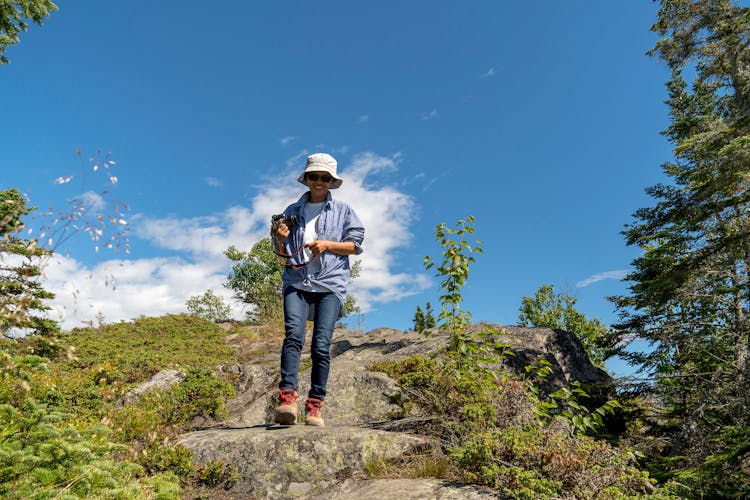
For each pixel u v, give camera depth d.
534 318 26.59
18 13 7.72
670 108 14.22
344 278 4.07
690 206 8.48
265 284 22.17
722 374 8.00
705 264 8.12
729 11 9.66
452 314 4.88
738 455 4.81
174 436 4.30
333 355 9.34
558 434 3.21
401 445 3.62
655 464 6.48
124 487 2.65
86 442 2.68
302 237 4.04
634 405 8.34
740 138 6.75
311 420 3.97
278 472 3.52
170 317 15.56
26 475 2.39
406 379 4.85
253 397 6.32
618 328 9.84
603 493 2.73
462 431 3.76
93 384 6.27
